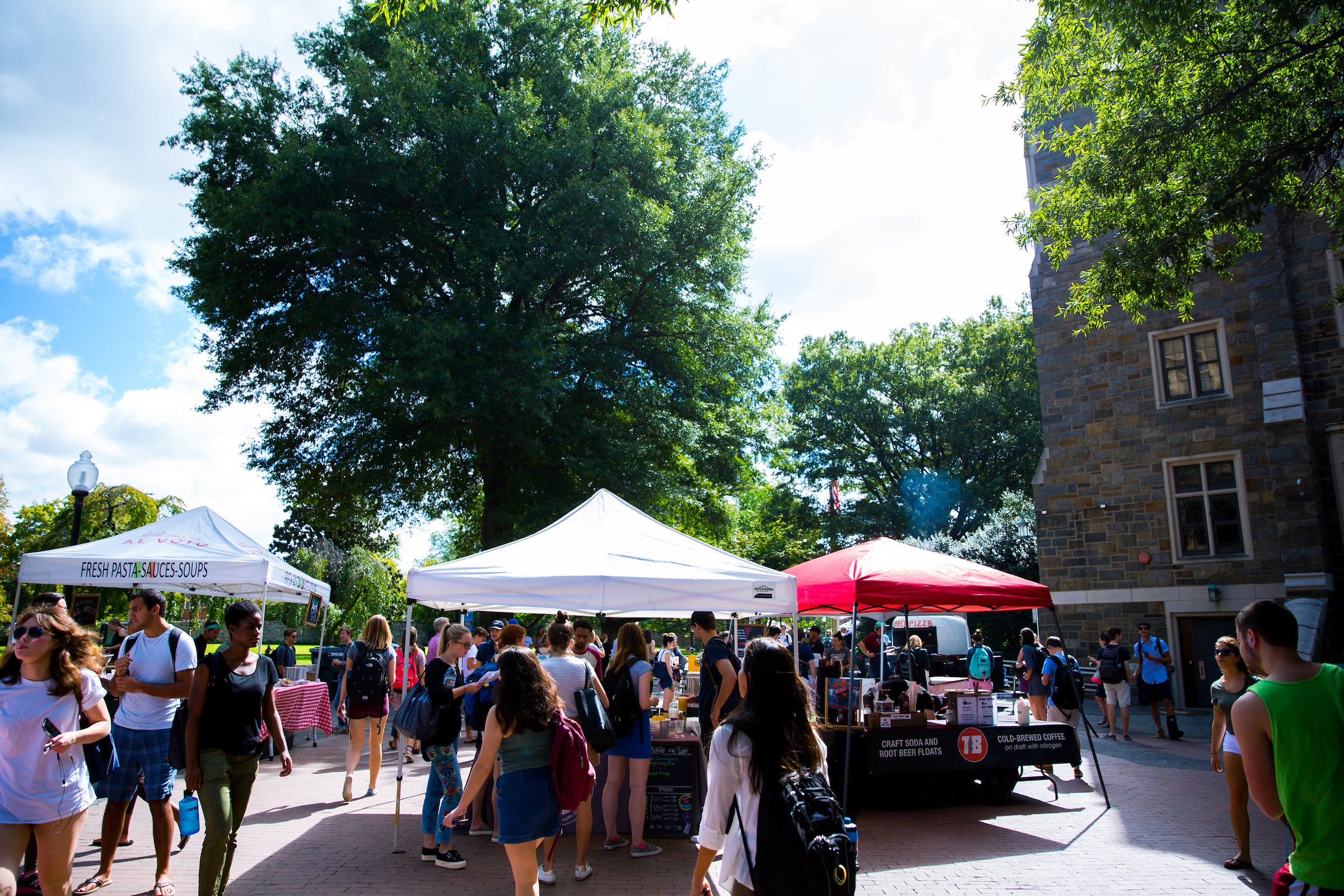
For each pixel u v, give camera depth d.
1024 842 7.56
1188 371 19.52
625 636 7.15
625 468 22.39
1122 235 12.34
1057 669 10.77
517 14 23.89
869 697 9.59
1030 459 42.00
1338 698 3.06
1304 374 17.94
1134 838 7.68
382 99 21.03
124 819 6.88
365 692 9.35
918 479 45.00
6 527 29.08
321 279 22.22
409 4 9.49
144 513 26.44
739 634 21.72
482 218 21.23
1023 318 44.38
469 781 4.65
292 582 12.49
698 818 7.54
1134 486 19.83
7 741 4.42
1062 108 13.13
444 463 24.72
